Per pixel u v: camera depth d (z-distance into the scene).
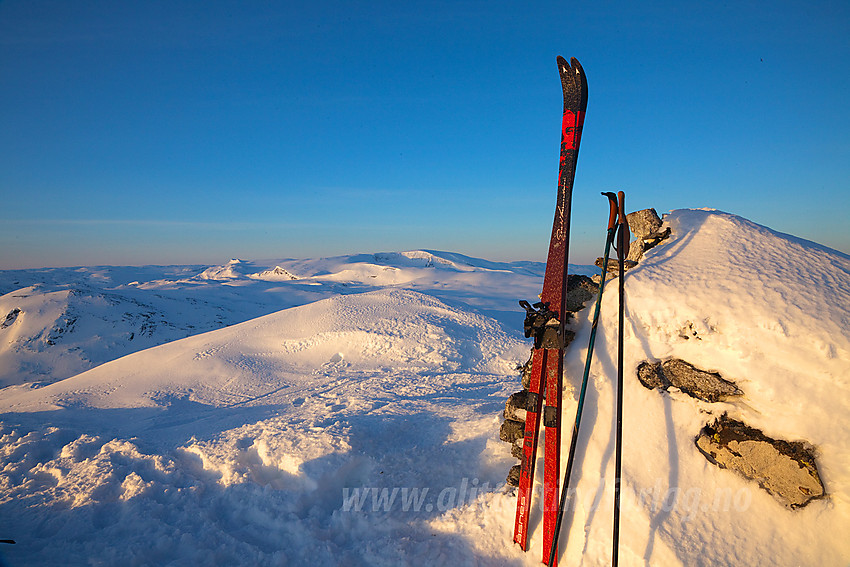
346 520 4.14
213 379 15.25
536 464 3.91
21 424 7.09
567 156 3.69
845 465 2.94
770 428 3.16
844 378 3.01
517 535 3.69
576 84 3.66
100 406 13.14
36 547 3.55
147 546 3.63
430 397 8.95
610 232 3.73
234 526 4.19
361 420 6.18
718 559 3.01
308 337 18.27
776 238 3.90
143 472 4.96
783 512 3.09
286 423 6.02
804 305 3.28
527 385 4.11
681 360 3.52
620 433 3.16
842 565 2.85
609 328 3.83
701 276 3.70
